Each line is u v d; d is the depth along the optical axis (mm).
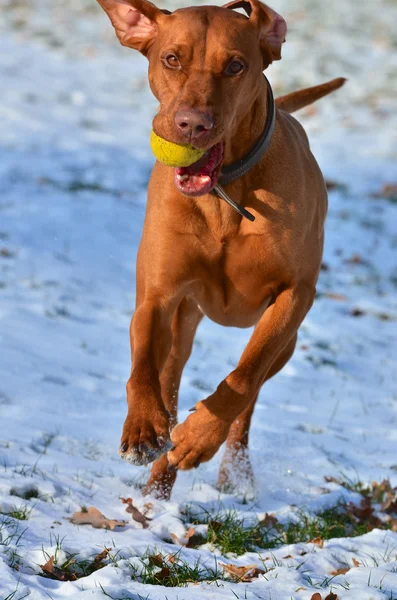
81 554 5219
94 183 17078
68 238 13961
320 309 12961
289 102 8375
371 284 14328
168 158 5320
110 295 12070
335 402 9773
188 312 6844
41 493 6164
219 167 5652
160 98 5629
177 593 4734
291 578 5141
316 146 22500
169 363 6934
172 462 5461
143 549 5375
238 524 6133
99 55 29328
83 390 8711
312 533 6246
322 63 29641
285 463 7754
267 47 5930
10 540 5250
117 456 7293
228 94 5484
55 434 7422
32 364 9070
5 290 11305
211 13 5633
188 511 6367
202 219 5910
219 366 10352
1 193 15648
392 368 11148
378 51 32062
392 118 25359
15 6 34781
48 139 19922
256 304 6430
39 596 4539
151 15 5758
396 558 5711
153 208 6031
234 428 7234
